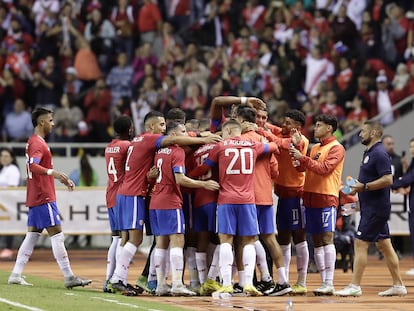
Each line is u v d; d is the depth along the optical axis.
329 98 53.47
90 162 51.47
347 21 57.22
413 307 25.84
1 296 26.44
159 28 60.38
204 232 29.47
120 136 30.50
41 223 30.17
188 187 29.27
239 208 28.44
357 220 41.84
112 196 30.12
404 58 56.59
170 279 34.50
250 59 56.66
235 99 30.42
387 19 57.12
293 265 43.03
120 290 28.95
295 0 59.75
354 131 50.22
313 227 29.58
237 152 28.53
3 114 57.06
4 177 46.72
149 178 29.03
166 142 28.67
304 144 29.97
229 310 24.44
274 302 26.89
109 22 60.50
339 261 40.69
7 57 58.38
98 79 56.72
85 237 53.19
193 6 62.94
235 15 60.91
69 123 54.47
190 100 54.50
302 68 55.88
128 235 29.50
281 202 30.09
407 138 50.88
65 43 59.41
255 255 28.92
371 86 54.03
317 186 29.50
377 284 34.09
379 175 29.17
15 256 47.59
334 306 25.92
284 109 52.47
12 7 60.66
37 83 57.41
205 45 60.41
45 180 30.12
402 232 46.19
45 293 27.78
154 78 56.75
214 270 29.14
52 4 60.94
